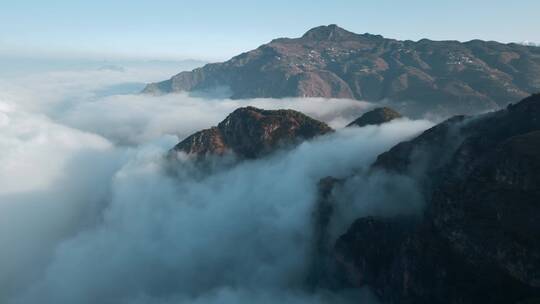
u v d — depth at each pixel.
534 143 123.56
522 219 109.31
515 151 121.81
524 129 158.38
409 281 127.69
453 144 180.88
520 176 116.81
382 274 144.00
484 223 115.81
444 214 127.69
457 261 118.38
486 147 160.12
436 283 120.00
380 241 152.75
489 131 168.75
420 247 129.25
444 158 177.50
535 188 113.00
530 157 117.81
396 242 149.00
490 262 111.12
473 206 121.12
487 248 112.19
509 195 116.31
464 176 144.62
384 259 148.25
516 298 102.69
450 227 123.75
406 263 131.00
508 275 106.75
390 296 136.25
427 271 123.69
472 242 116.06
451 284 115.75
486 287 108.62
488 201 119.12
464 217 121.31
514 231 108.19
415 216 156.88
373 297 143.25
